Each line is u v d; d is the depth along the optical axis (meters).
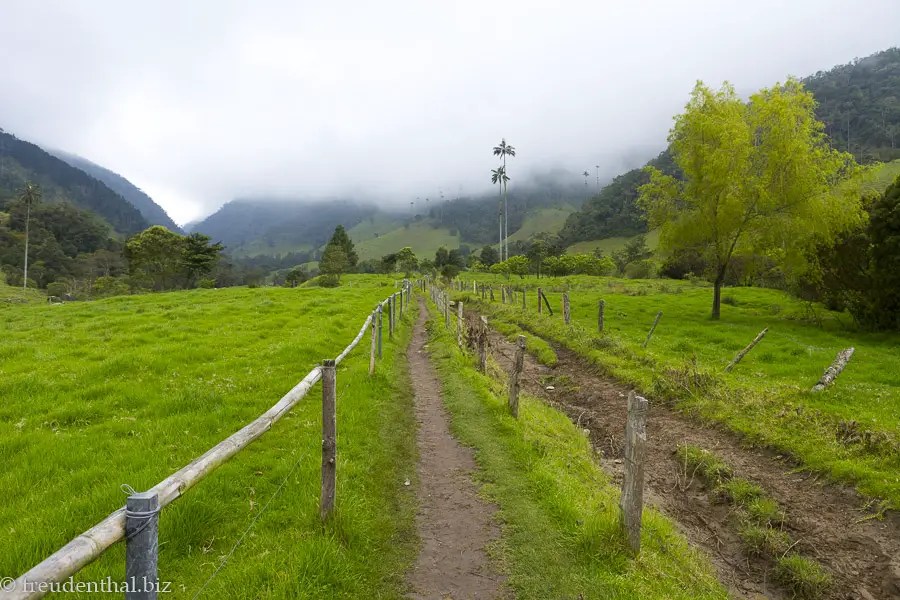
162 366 12.43
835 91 196.12
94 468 6.43
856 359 16.75
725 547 7.42
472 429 9.47
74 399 9.75
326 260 86.12
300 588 4.36
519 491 6.99
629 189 196.50
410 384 12.98
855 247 24.44
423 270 101.88
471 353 16.38
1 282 102.12
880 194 25.41
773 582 6.73
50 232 139.38
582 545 5.59
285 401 5.80
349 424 8.91
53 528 4.90
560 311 31.14
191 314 23.98
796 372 14.98
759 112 26.42
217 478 6.29
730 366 15.27
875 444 9.07
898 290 22.39
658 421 12.06
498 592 4.90
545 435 9.74
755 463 9.62
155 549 2.88
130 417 8.75
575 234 194.62
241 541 5.13
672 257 32.22
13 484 6.08
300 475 6.57
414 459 8.15
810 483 8.76
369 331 20.25
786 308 32.81
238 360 13.40
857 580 6.64
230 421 8.61
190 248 87.38
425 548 5.62
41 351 14.30
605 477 8.54
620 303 36.47
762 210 26.88
